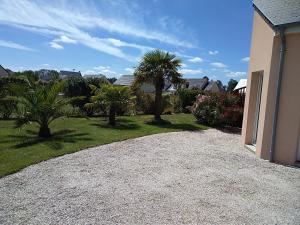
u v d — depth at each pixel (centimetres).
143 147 826
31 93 906
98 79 1606
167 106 1806
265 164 724
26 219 386
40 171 578
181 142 931
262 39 834
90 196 467
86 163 645
